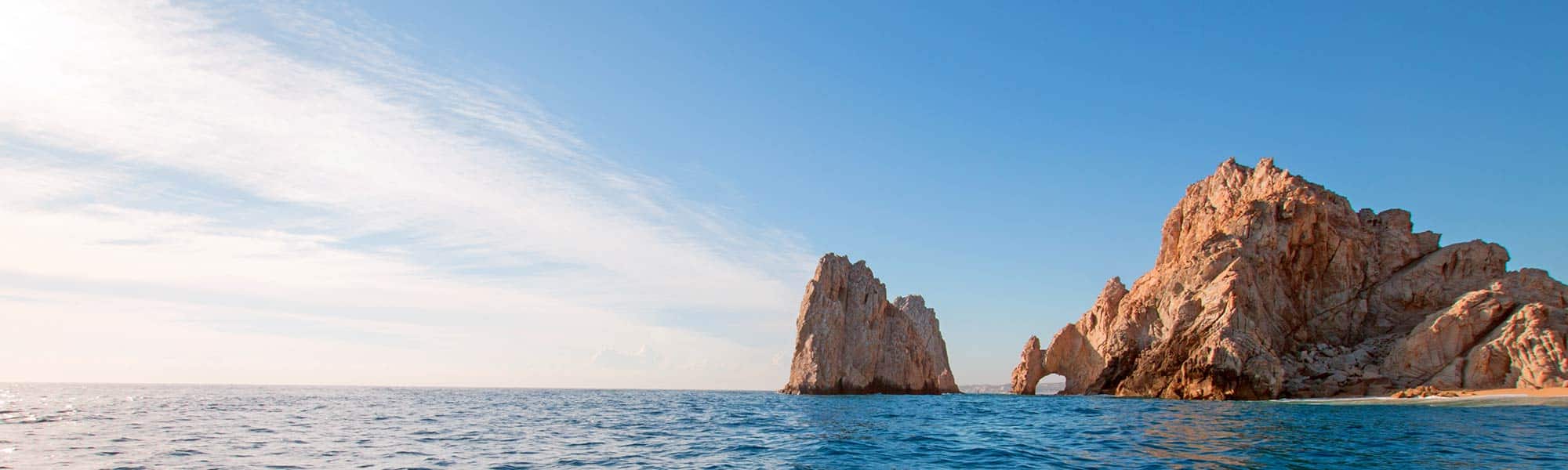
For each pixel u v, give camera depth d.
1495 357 83.69
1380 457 35.31
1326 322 101.31
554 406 99.62
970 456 38.31
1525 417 57.31
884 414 72.00
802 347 129.50
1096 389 117.94
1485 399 77.44
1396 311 98.88
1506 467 32.41
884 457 37.94
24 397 118.12
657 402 116.38
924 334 169.25
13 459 35.72
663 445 44.12
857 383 127.50
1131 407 79.31
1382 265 104.38
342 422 62.06
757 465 35.56
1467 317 87.88
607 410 84.94
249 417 68.38
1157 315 111.56
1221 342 94.06
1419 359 88.81
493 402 115.25
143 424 57.88
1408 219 107.44
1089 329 128.00
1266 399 90.25
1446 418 57.34
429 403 106.12
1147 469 32.72
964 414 71.88
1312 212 103.69
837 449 41.59
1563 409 64.88
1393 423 52.81
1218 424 53.72
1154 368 105.69
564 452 40.50
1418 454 36.38
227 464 34.97
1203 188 122.06
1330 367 93.38
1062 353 131.12
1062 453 39.00
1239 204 111.06
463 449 41.72
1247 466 33.00
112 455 37.53
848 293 133.62
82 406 88.06
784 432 52.97
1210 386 94.25
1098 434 48.03
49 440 44.12
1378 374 89.88
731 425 59.75
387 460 36.81
